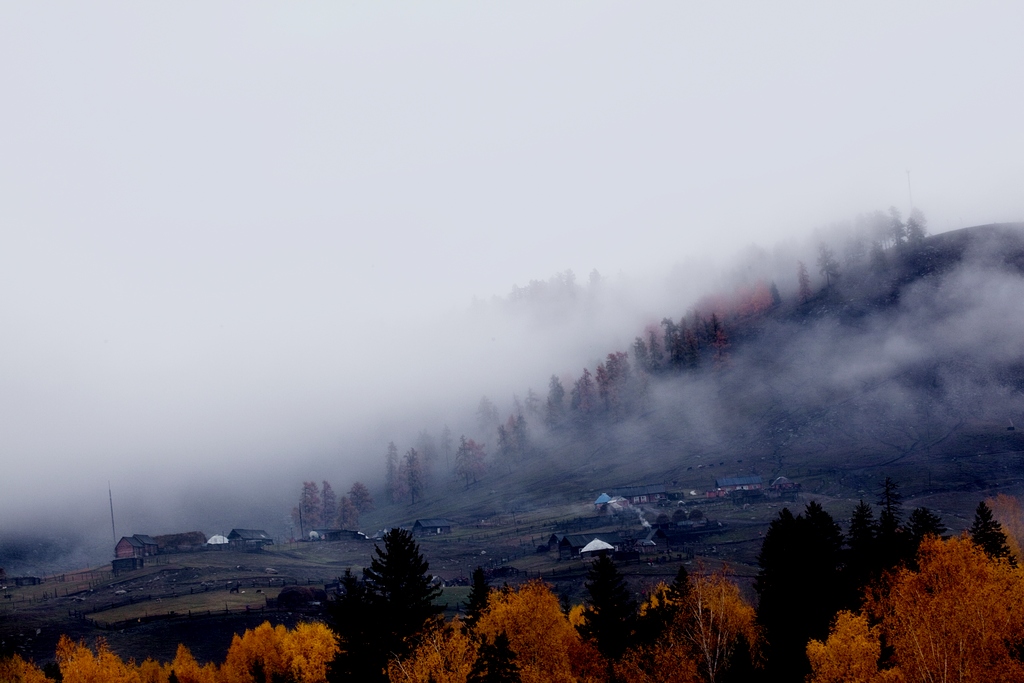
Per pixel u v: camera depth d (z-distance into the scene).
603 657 74.31
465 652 62.16
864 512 92.25
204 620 127.31
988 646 58.28
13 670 95.69
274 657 100.69
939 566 72.38
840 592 78.19
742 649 64.50
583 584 132.75
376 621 68.81
